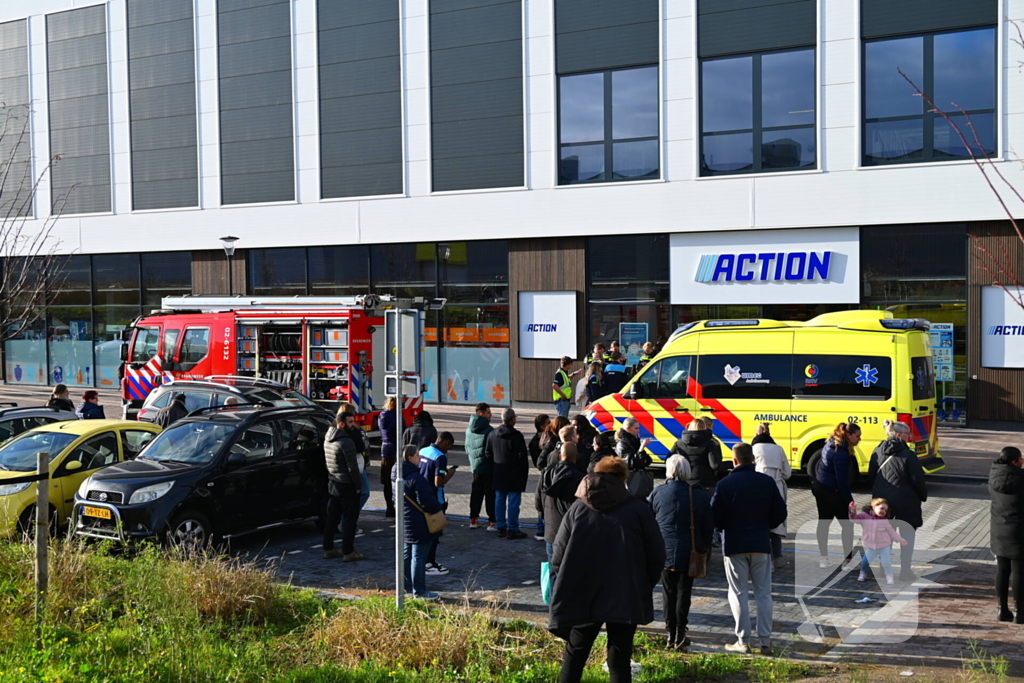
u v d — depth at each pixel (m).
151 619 7.89
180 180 29.80
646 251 23.78
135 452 13.00
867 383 14.70
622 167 23.94
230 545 11.44
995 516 8.53
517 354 25.28
